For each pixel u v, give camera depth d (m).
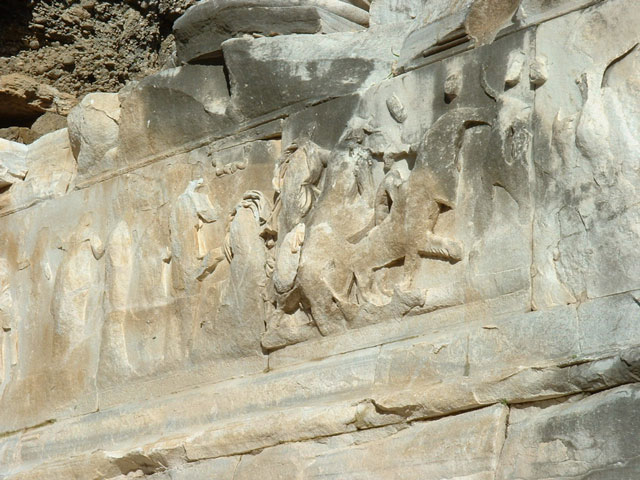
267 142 10.23
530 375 7.97
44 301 11.52
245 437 9.25
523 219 8.46
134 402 10.47
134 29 14.31
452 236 8.85
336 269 9.30
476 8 9.08
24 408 11.30
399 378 8.70
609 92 8.23
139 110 11.01
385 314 9.02
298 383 9.26
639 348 7.55
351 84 9.79
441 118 9.05
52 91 14.15
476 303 8.56
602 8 8.43
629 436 7.44
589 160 8.17
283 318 9.62
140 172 11.05
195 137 10.70
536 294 8.24
